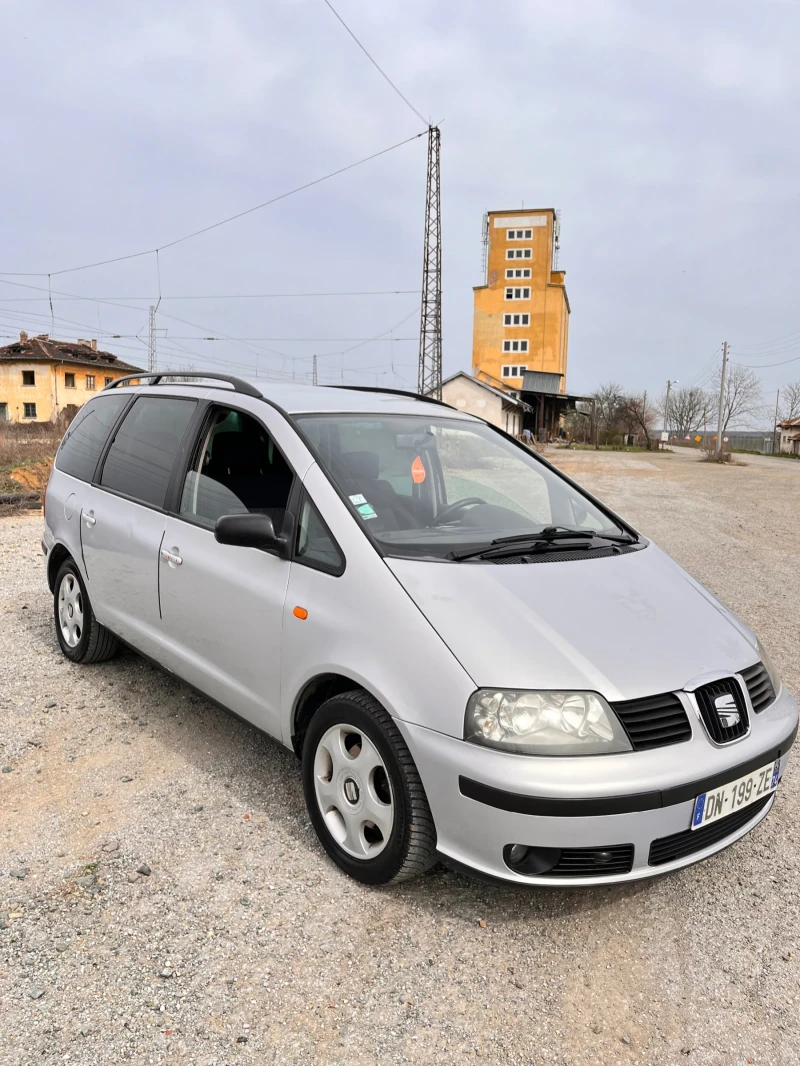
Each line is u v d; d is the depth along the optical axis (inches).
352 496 118.6
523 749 91.0
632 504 657.6
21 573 290.2
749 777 101.7
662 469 1284.4
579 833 90.0
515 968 96.5
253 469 134.1
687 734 97.0
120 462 171.2
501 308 3159.5
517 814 90.2
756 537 474.0
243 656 126.8
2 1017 84.7
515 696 92.5
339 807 111.8
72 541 180.4
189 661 141.3
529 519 135.6
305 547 117.9
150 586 150.7
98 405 195.6
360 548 110.5
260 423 134.9
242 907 104.7
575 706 92.7
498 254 3142.2
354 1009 88.5
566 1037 86.3
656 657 100.8
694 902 111.7
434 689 96.3
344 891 109.0
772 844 127.6
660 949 101.4
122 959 94.3
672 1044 86.1
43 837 119.1
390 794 102.8
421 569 107.7
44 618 230.2
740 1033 88.0
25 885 107.3
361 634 104.9
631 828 91.6
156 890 107.4
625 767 91.2
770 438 3521.2
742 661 108.3
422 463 138.7
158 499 152.6
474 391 2090.3
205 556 135.0
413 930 102.2
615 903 110.7
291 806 130.3
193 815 126.6
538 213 3085.6
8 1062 78.9
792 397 3924.7
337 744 111.5
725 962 99.3
